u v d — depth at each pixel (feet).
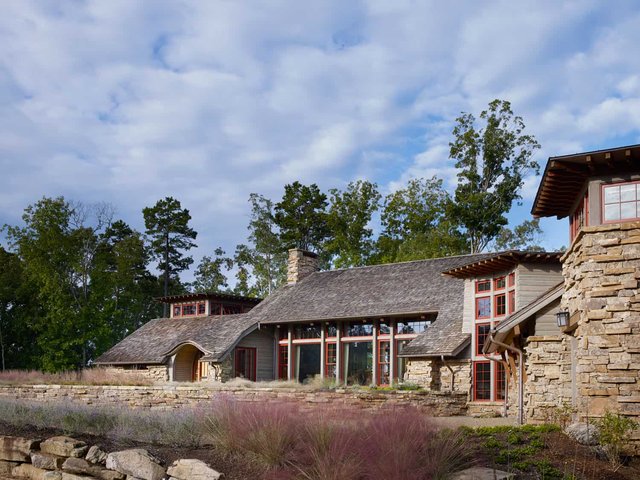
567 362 47.75
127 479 35.65
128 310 178.40
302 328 107.24
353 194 179.93
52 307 141.90
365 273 111.55
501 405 72.02
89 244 158.10
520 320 54.75
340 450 32.30
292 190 191.42
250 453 35.50
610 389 37.32
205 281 212.43
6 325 154.61
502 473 30.81
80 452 38.65
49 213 156.15
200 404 48.21
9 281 156.66
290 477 31.63
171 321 128.47
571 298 43.93
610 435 34.55
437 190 169.68
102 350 147.23
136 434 41.37
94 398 91.45
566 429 38.34
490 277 79.00
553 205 48.03
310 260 123.13
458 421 59.98
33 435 42.63
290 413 38.37
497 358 75.31
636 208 39.17
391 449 31.35
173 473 34.27
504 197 146.92
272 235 193.06
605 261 38.70
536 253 70.44
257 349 108.78
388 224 172.76
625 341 37.40
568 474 31.04
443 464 31.27
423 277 100.32
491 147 147.74
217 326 113.29
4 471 41.70
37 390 97.19
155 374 114.62
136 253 180.24
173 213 206.18
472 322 80.43
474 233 150.92
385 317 95.81
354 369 99.71
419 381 82.99
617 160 39.29
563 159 39.75
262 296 191.93
